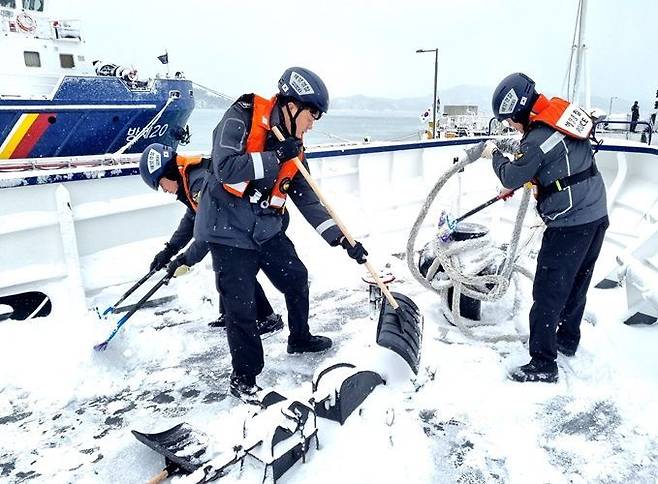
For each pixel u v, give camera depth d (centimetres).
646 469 193
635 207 445
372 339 297
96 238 360
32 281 320
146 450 212
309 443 199
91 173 345
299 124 223
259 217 228
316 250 450
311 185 234
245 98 222
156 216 387
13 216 313
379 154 539
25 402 248
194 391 257
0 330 299
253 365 246
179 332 320
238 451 181
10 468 203
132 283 366
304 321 282
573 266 245
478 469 194
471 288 305
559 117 236
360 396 221
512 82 242
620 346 280
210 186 227
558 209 242
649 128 771
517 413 227
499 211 530
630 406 231
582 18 590
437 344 291
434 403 234
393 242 483
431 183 572
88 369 270
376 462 193
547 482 187
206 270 388
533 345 255
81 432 226
